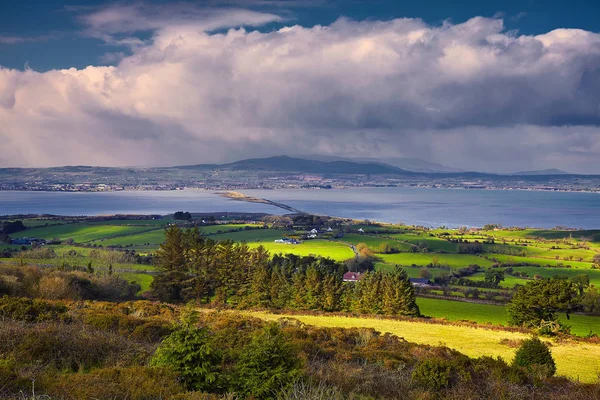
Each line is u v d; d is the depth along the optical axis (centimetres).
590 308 6794
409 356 2244
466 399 1341
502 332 4309
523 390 1448
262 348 1209
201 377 1188
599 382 1570
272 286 6875
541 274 10444
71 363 1388
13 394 947
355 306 6675
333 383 1298
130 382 1080
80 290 5019
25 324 1847
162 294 6694
